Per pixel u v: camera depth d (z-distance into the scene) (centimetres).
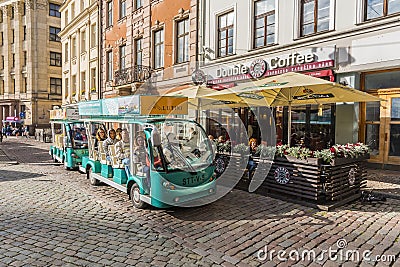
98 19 2361
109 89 2247
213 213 599
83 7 2719
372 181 824
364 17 945
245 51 1312
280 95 835
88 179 942
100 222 552
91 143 889
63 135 1205
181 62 1609
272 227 521
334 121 1048
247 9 1297
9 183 894
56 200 702
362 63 942
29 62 3925
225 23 1420
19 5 3984
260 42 1271
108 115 777
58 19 4156
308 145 1120
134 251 432
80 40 2767
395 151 957
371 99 752
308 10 1102
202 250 434
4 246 450
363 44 938
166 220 561
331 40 1018
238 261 401
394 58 872
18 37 4009
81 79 2780
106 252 429
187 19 1577
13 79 4166
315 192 630
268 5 1234
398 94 935
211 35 1465
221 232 500
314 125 1121
